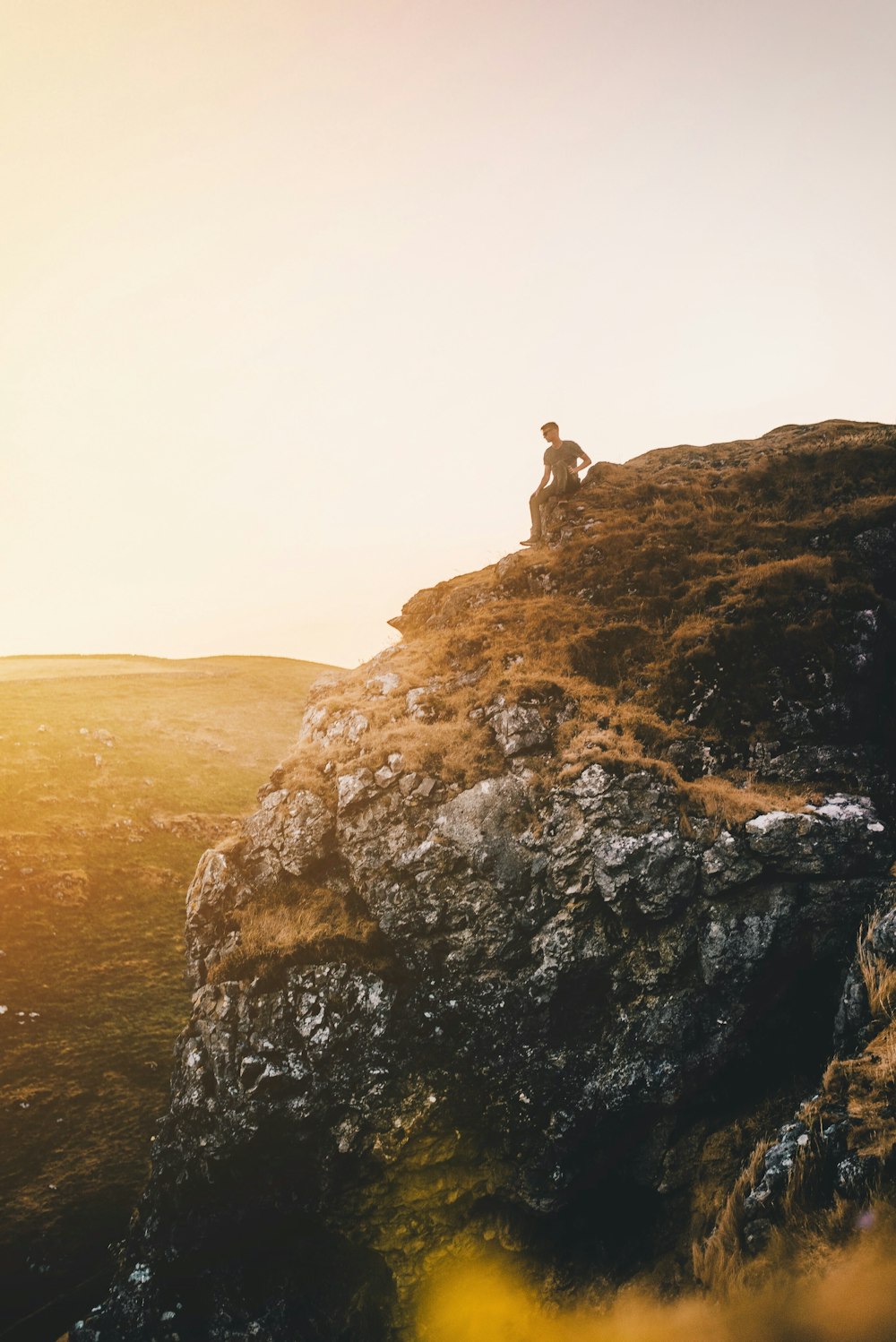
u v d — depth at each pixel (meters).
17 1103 19.20
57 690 42.25
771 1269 7.92
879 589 14.50
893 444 17.20
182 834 31.11
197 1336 11.86
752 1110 10.66
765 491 17.44
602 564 16.97
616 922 11.79
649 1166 10.95
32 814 29.44
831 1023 10.87
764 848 11.41
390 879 13.06
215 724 41.66
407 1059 12.12
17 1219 16.56
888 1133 7.79
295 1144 12.10
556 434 19.27
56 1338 14.13
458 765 13.76
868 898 11.07
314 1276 11.97
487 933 12.24
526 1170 11.15
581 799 12.52
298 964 12.83
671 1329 8.84
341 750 15.21
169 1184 12.62
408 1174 11.70
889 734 13.13
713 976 11.16
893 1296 6.66
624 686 14.57
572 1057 11.39
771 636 13.93
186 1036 13.30
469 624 17.44
